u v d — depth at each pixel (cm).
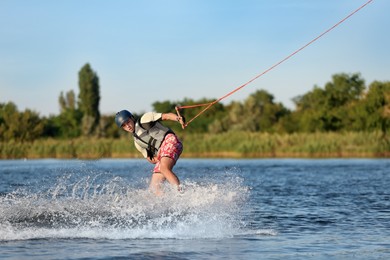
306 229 2180
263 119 17675
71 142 10325
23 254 1697
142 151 2414
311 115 15112
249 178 4956
